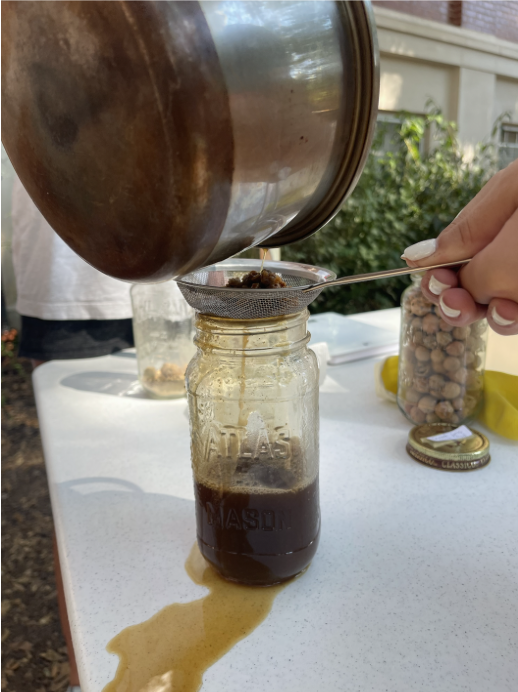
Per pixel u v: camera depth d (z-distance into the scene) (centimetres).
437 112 197
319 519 33
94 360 79
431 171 187
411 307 50
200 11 20
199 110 20
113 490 43
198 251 25
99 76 21
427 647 26
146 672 26
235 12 21
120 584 32
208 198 22
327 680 25
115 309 79
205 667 26
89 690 25
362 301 179
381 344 76
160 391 62
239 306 27
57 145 24
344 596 30
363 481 43
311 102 23
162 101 20
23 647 81
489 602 29
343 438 51
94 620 29
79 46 21
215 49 20
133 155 22
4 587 95
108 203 24
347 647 26
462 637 27
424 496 40
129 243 25
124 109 21
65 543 36
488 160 224
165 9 20
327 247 173
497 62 221
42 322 79
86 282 77
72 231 27
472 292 28
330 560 33
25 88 24
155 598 31
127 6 20
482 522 37
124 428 55
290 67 22
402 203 179
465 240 27
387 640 27
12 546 106
